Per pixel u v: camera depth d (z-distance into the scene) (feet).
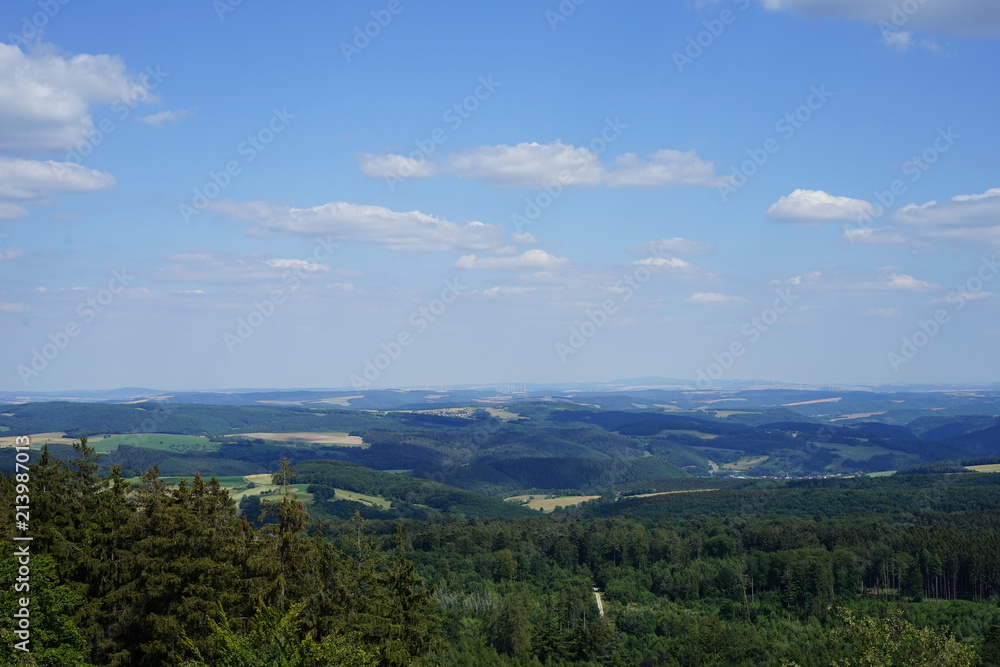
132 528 182.29
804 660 341.41
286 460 185.98
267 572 169.37
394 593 196.75
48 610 153.89
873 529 515.50
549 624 410.31
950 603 428.97
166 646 159.22
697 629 401.90
